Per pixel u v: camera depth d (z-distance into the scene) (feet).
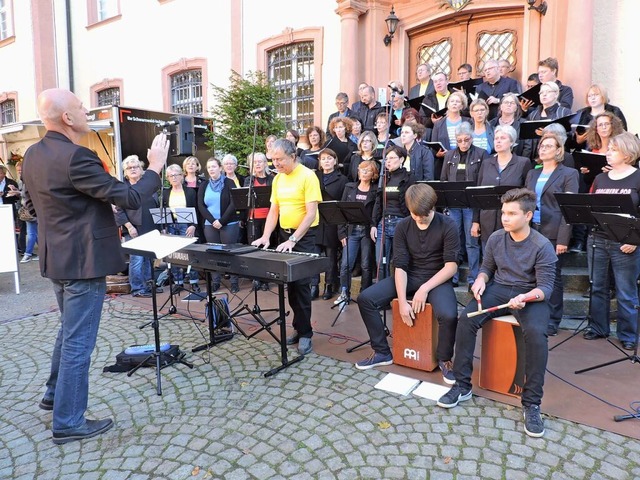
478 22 22.18
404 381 10.03
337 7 24.41
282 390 9.82
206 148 26.53
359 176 15.69
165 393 9.84
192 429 8.43
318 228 16.22
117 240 8.39
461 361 9.11
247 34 29.89
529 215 9.23
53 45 41.42
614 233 9.62
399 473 7.08
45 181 7.64
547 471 7.04
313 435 8.13
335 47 25.85
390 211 14.70
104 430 8.43
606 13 18.88
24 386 10.40
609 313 12.22
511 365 9.23
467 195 12.78
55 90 7.83
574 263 15.29
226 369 10.94
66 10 40.65
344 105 21.57
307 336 11.92
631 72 18.62
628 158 11.21
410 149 15.83
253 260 10.29
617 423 8.23
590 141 13.66
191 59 32.91
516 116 16.05
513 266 9.50
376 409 8.96
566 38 18.33
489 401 9.18
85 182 7.61
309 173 11.84
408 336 10.63
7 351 12.56
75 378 8.16
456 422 8.43
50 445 8.09
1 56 45.24
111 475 7.24
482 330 9.55
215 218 17.92
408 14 23.65
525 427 8.05
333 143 18.53
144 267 17.94
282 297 10.69
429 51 23.99
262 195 16.69
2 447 8.10
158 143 8.71
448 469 7.15
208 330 13.56
